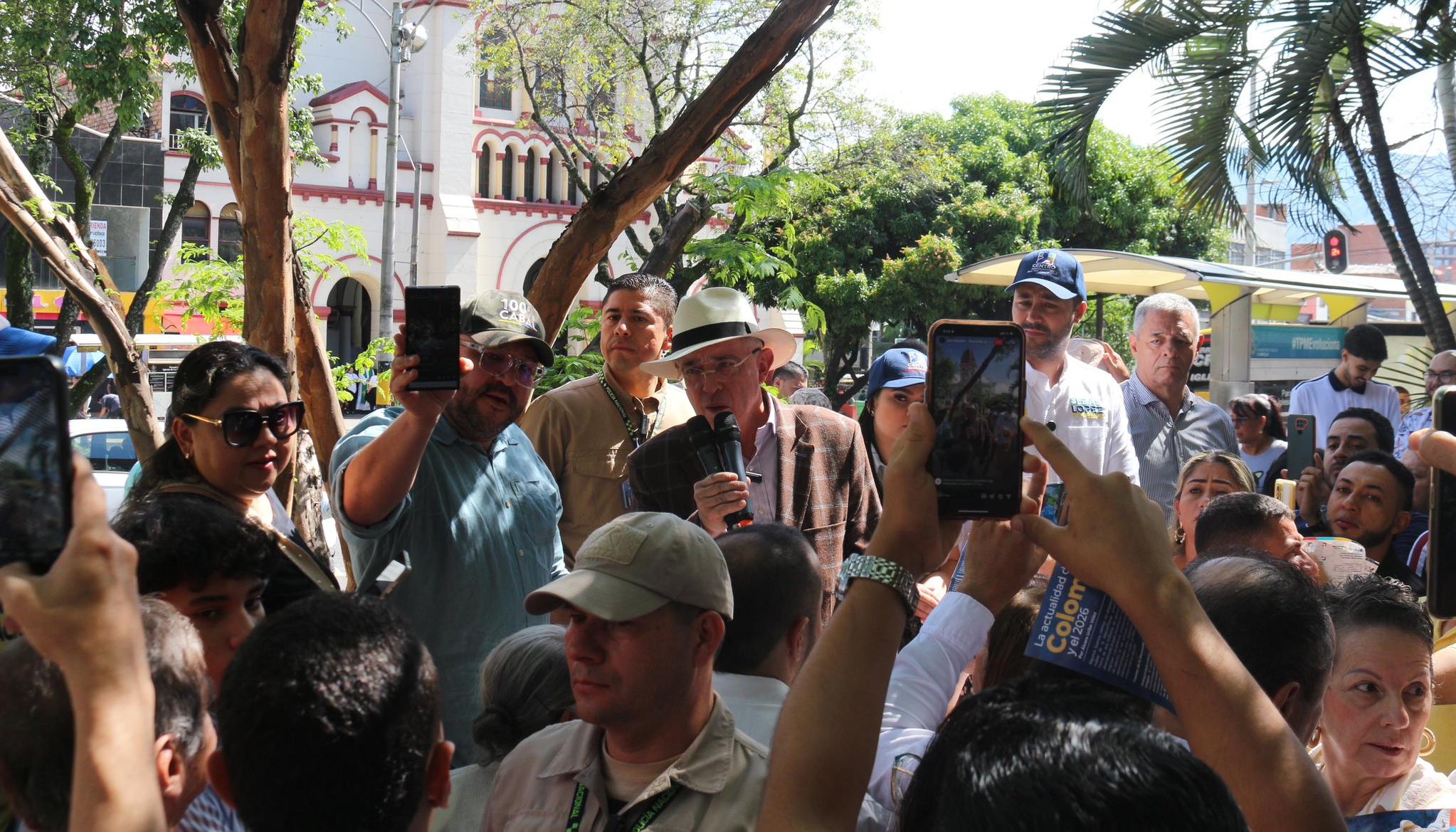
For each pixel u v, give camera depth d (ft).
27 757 5.95
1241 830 3.66
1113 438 16.90
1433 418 6.07
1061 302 16.29
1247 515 11.42
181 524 8.96
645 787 7.68
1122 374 22.40
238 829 7.74
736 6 64.64
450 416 12.29
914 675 7.48
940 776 4.10
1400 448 24.49
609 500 15.78
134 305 64.59
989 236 92.84
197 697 6.44
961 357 5.79
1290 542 11.37
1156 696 5.19
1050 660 5.21
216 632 9.04
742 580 9.12
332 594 6.16
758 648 9.11
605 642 7.57
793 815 4.44
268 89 13.51
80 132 85.35
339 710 5.53
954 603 7.74
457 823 8.59
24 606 4.00
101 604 4.04
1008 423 5.77
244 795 5.61
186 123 90.68
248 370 11.12
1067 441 16.46
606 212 14.67
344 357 109.40
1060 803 3.58
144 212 88.74
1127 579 4.67
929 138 84.53
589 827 7.64
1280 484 16.76
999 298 92.43
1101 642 5.17
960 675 7.59
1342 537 15.25
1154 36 31.96
